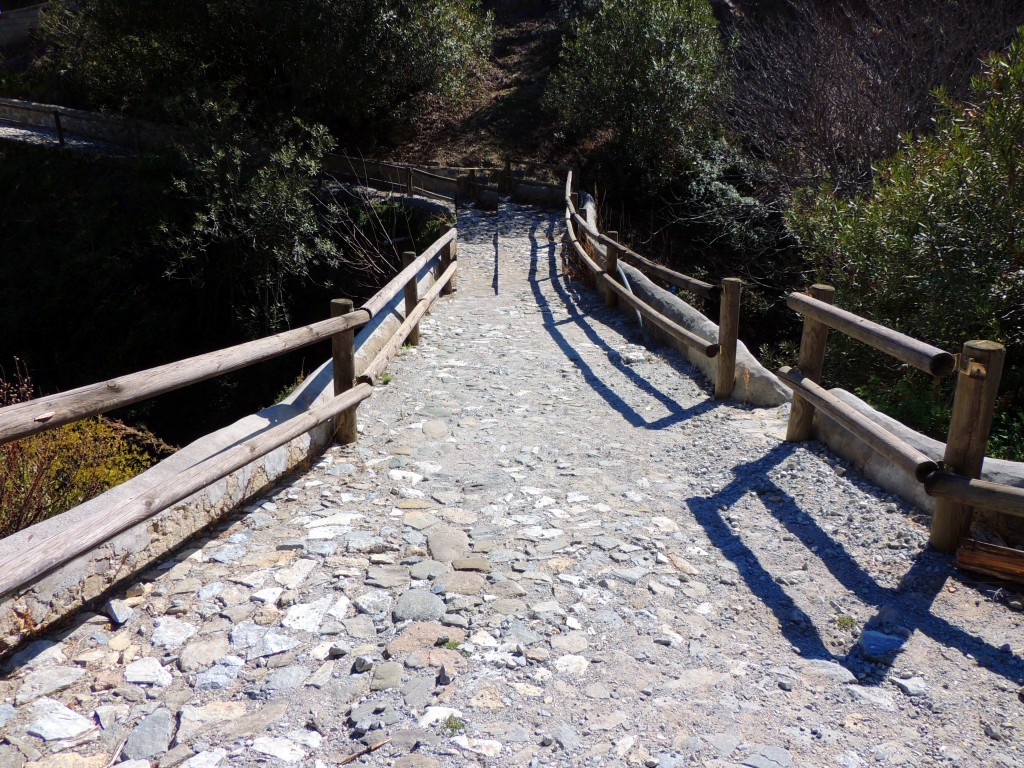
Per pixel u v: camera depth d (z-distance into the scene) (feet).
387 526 13.11
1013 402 23.08
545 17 100.83
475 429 18.37
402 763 7.67
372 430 18.10
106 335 58.39
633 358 24.47
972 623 10.27
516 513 13.73
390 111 78.74
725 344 19.88
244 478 13.74
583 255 36.68
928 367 11.29
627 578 11.40
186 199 61.46
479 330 29.35
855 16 56.85
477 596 10.88
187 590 11.01
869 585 11.26
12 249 65.46
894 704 8.71
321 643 9.84
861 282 28.58
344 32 66.74
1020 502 10.19
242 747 7.97
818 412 16.21
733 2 77.97
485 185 63.52
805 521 13.24
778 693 8.88
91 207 66.18
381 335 23.58
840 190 45.73
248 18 65.72
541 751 7.88
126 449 19.93
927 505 12.92
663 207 63.57
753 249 52.26
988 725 8.30
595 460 16.46
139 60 69.62
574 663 9.39
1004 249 24.82
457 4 77.87
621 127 67.05
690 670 9.32
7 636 9.45
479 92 86.53
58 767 7.71
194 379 10.91
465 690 8.84
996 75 26.27
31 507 13.97
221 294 58.29
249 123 68.80
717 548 12.50
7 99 89.61
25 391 19.35
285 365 53.47
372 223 57.06
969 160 25.43
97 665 9.36
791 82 52.54
